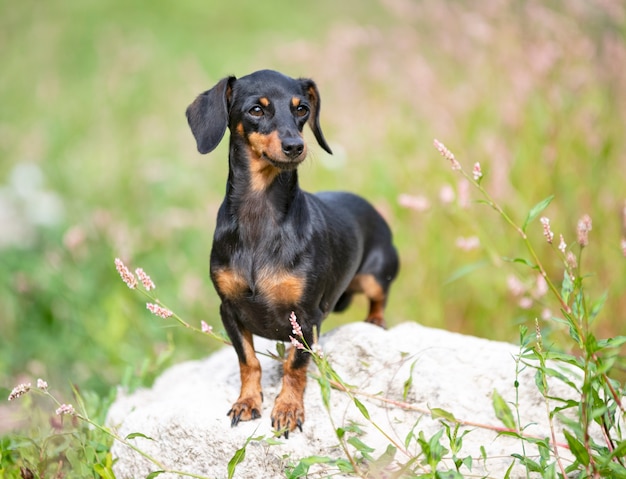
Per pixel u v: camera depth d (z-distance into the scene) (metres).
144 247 8.77
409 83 8.23
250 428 4.34
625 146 7.11
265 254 4.53
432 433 4.31
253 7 20.16
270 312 4.61
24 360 7.24
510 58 7.64
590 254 6.67
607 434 3.82
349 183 8.20
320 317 4.67
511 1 7.80
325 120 9.11
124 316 7.46
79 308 7.67
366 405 4.47
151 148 11.59
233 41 17.66
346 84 8.79
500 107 7.62
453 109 7.84
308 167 8.45
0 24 17.47
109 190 10.62
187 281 7.88
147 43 15.07
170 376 5.75
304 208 4.64
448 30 8.09
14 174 10.90
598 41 7.49
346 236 5.08
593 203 6.74
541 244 6.85
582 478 3.69
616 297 6.42
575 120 7.11
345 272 5.04
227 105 4.77
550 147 6.97
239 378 5.06
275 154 4.43
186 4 19.95
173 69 13.83
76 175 11.10
